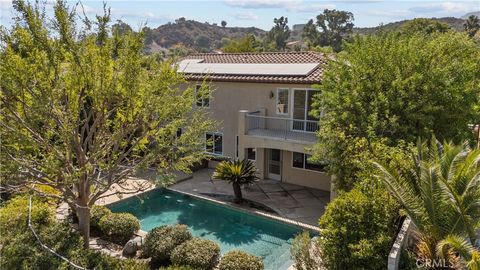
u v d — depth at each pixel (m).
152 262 12.77
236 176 18.53
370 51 16.17
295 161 21.83
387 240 10.34
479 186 9.77
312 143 18.88
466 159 10.43
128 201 19.31
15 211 13.95
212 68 24.72
